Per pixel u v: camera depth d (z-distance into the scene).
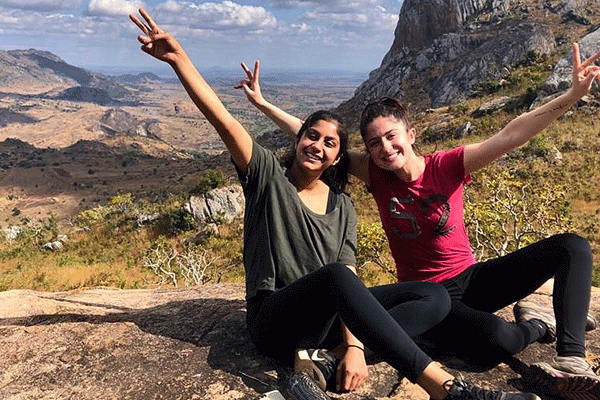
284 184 2.71
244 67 3.68
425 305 2.62
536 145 34.12
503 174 15.29
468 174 2.94
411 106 104.56
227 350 3.01
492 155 2.78
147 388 2.66
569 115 41.00
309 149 2.69
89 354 3.01
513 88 61.47
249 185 2.74
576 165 32.09
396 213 2.95
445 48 113.88
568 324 2.53
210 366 2.84
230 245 25.59
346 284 2.38
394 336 2.30
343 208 2.85
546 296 4.20
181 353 2.99
